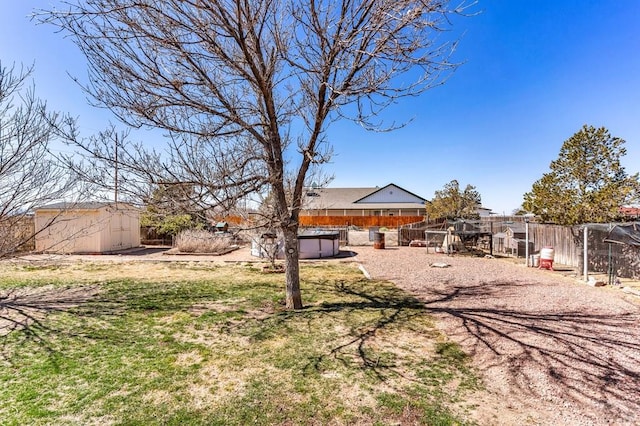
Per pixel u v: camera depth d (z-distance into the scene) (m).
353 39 4.74
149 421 2.78
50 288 7.89
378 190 39.97
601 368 3.79
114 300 6.77
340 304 6.53
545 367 3.82
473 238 15.88
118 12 4.07
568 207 11.62
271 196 6.80
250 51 5.60
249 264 12.23
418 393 3.25
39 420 2.75
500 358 4.05
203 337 4.71
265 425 2.74
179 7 4.40
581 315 5.70
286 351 4.24
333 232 16.06
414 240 19.86
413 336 4.79
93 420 2.77
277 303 6.55
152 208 5.00
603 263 9.62
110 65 4.35
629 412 2.96
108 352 4.17
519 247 14.02
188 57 4.72
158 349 4.28
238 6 4.57
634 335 4.75
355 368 3.77
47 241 14.37
